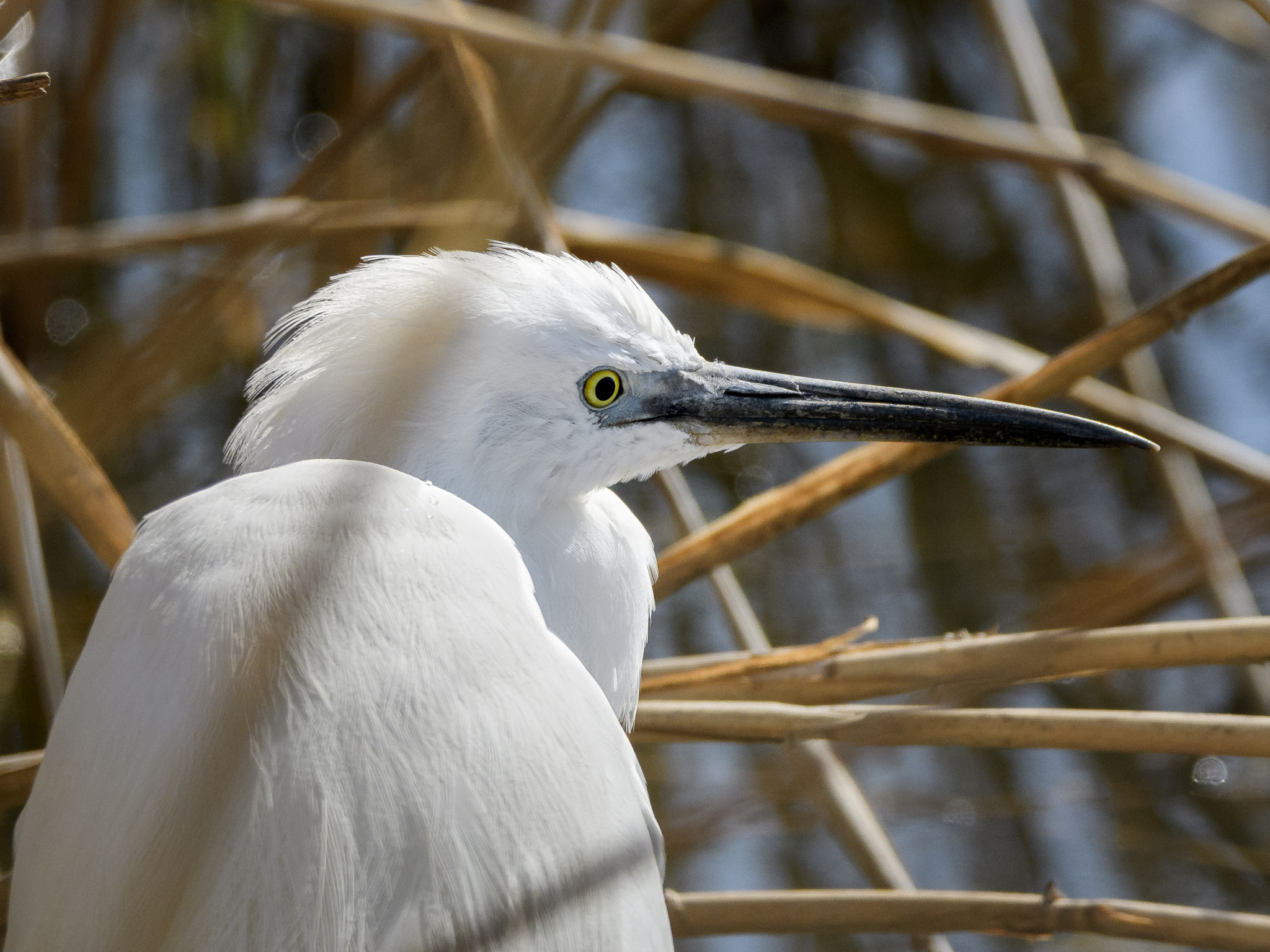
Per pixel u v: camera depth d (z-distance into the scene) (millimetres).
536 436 4734
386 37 10500
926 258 11109
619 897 3484
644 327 4953
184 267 8625
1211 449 7262
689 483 9555
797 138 11836
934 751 7648
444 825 3340
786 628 8344
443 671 3520
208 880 3322
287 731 3414
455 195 7629
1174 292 5430
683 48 12289
